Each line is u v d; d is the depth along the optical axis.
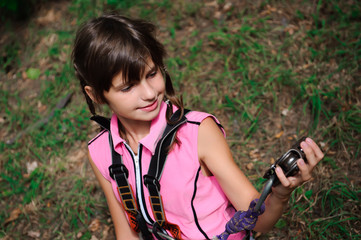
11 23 4.16
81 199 2.61
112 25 1.19
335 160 2.39
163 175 1.34
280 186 1.10
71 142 3.00
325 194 2.21
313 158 0.99
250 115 2.78
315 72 2.86
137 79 1.18
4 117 3.34
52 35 3.88
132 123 1.38
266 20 3.37
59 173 2.84
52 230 2.55
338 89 2.69
